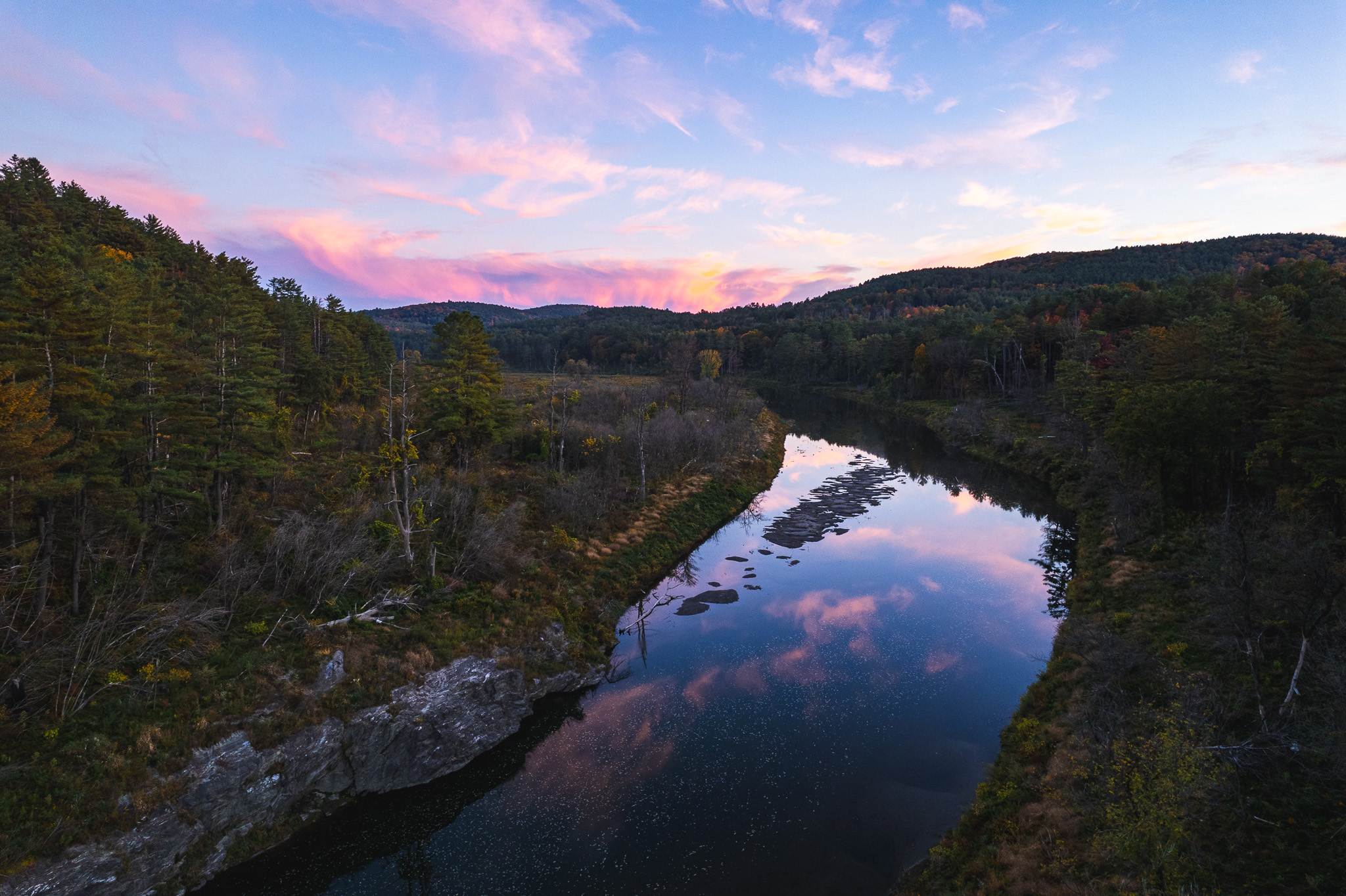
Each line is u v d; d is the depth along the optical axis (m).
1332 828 17.86
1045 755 24.86
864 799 24.91
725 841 23.02
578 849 22.92
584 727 30.03
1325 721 20.34
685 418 80.00
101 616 25.52
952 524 60.88
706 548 54.84
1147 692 26.28
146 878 20.03
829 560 51.47
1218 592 27.03
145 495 28.75
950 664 34.91
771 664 35.31
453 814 24.88
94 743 21.17
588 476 54.62
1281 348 48.69
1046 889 18.02
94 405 27.30
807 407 153.12
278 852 22.89
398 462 37.53
